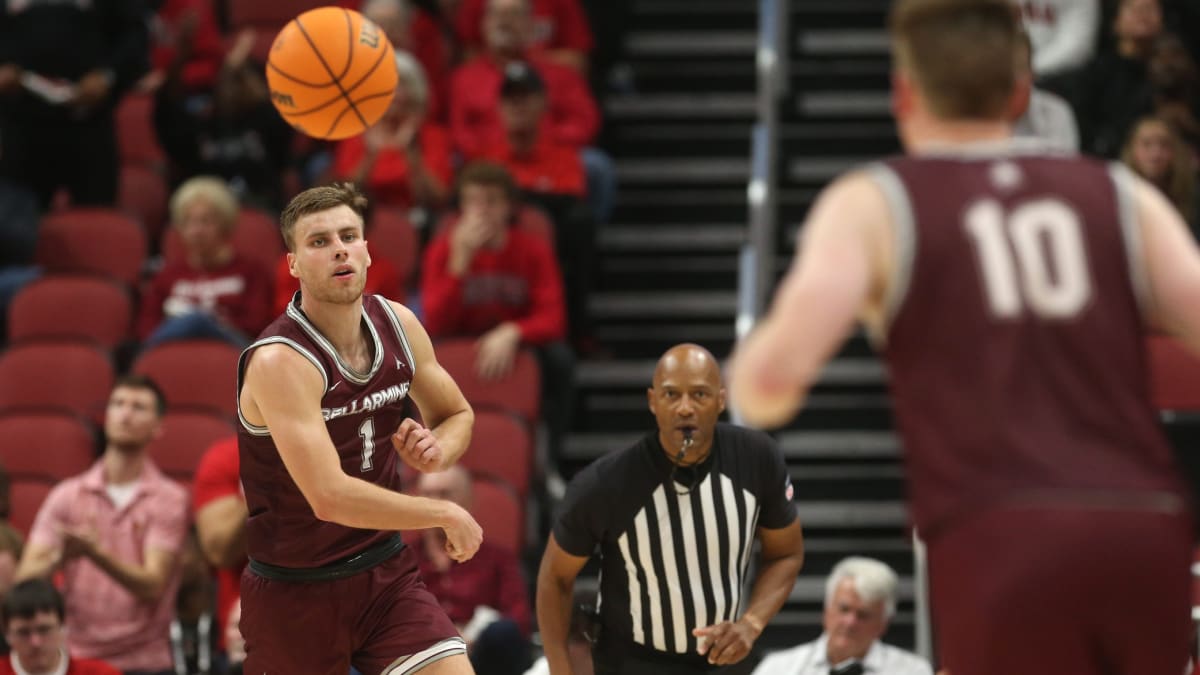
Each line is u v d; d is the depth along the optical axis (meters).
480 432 12.84
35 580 9.84
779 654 10.58
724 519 8.06
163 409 11.66
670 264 16.58
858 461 14.58
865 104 17.95
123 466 11.49
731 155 17.92
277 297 14.34
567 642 8.26
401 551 7.39
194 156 16.58
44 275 15.41
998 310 4.12
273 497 7.07
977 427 4.09
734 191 17.48
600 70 18.30
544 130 15.61
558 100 16.42
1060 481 4.02
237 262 14.46
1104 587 3.98
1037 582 3.98
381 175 15.57
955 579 4.11
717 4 19.61
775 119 15.94
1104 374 4.11
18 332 14.57
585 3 18.22
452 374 13.38
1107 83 14.51
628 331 16.11
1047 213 4.20
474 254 13.78
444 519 6.70
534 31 17.62
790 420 15.00
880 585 10.22
